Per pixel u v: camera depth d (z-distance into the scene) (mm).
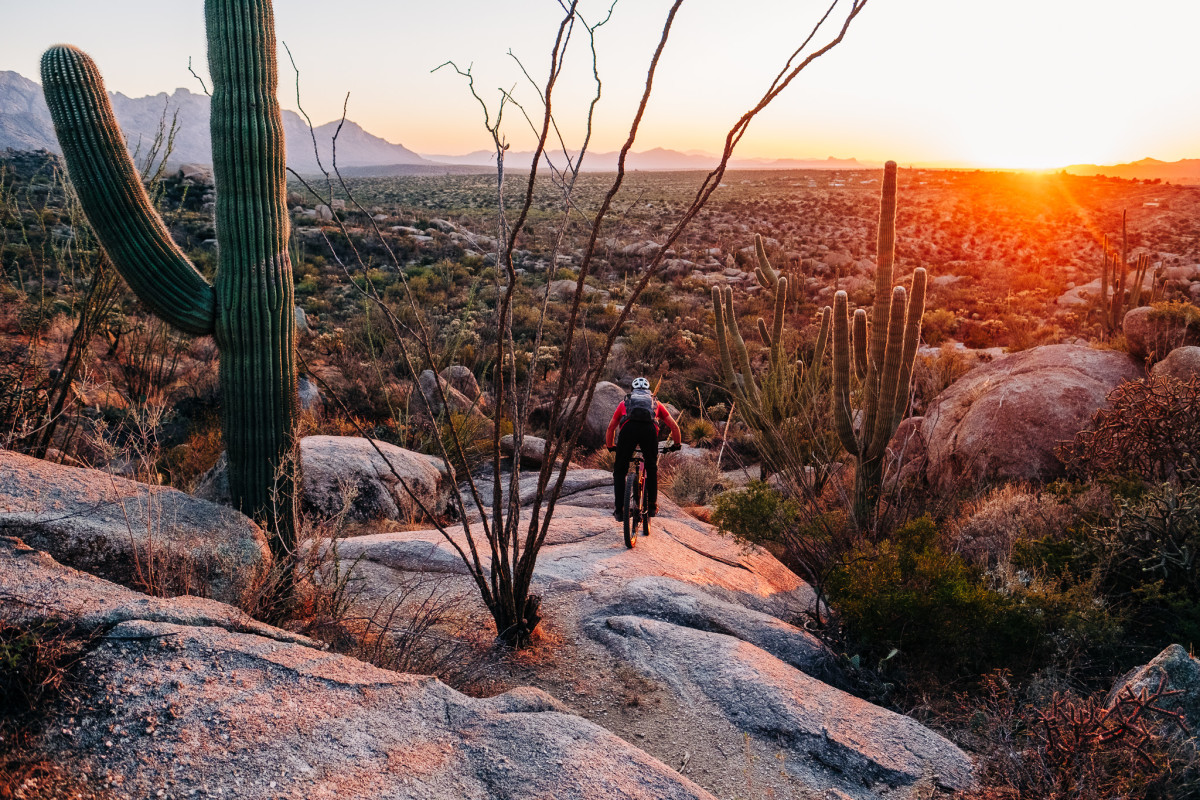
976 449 8812
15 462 3898
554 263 3883
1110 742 3139
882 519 7016
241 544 3930
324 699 2709
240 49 4051
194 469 8945
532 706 3135
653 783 2693
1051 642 4656
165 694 2475
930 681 4582
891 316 6922
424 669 3734
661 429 6887
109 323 11320
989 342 23734
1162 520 5148
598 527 6988
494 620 4500
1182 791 3113
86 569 3371
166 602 2906
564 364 3879
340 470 7852
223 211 4129
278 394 4336
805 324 22172
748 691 3930
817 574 6559
